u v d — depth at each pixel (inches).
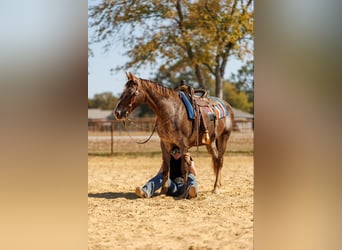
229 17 1178.6
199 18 1184.2
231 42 1205.7
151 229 360.2
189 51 1229.7
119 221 388.5
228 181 631.8
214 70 1283.2
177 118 491.8
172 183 516.4
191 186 491.8
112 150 1010.1
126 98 484.4
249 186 585.6
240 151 1055.0
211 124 523.2
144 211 430.6
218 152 545.6
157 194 523.5
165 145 512.1
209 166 813.2
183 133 496.1
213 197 505.4
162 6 1199.6
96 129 1278.3
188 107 500.4
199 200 487.5
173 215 413.1
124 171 752.3
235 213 419.2
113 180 649.0
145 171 753.0
